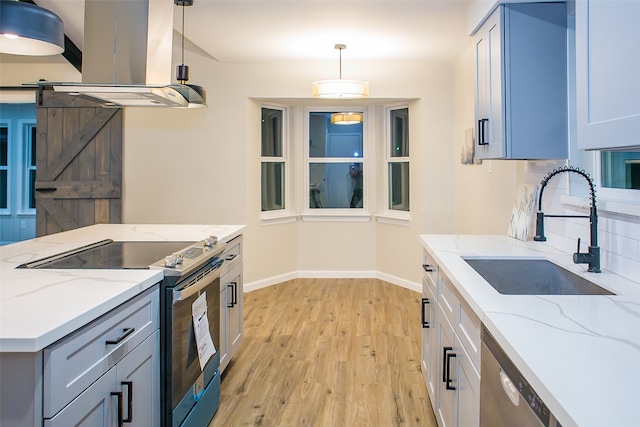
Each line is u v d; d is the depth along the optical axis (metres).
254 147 5.01
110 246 2.43
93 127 4.92
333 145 5.59
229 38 3.97
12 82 4.97
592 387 0.86
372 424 2.40
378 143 5.48
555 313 1.31
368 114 5.50
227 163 4.87
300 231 5.61
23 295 1.47
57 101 4.91
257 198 5.08
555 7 2.26
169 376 1.83
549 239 2.43
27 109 7.03
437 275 2.23
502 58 2.27
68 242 2.51
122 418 1.50
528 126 2.28
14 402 1.16
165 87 2.35
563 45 2.27
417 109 4.88
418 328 3.84
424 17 3.45
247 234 4.91
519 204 2.75
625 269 1.76
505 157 2.28
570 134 2.26
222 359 2.72
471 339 1.55
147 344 1.71
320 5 3.22
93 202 4.96
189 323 2.03
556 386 0.86
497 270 2.13
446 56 4.55
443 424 2.07
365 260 5.61
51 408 1.18
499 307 1.36
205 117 4.87
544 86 2.28
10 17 1.77
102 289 1.54
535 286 2.12
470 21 2.76
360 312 4.28
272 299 4.70
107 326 1.44
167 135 4.90
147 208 4.95
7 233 7.09
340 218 5.55
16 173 7.05
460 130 4.58
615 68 1.31
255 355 3.29
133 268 1.86
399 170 5.33
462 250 2.31
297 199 5.57
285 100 5.04
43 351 1.16
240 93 4.84
